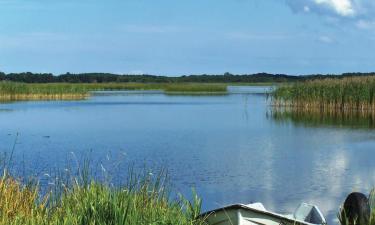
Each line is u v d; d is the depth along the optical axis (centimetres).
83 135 3550
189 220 1109
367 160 2562
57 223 975
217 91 14238
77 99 9119
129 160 2473
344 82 5591
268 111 5909
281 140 3362
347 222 1099
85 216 980
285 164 2439
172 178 2052
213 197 1764
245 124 4447
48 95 8944
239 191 1861
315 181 2052
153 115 5431
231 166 2359
